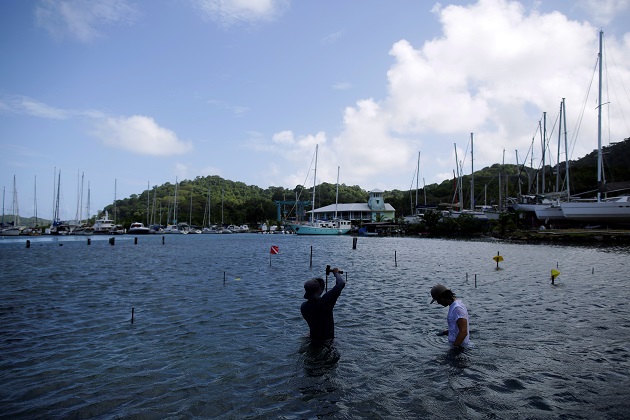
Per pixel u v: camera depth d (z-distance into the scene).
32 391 6.58
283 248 51.69
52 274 23.28
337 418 5.59
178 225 126.88
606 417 5.60
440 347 8.79
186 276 22.08
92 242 70.19
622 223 54.66
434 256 36.22
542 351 8.48
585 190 81.06
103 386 6.76
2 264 29.92
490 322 11.06
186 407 5.95
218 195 189.12
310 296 9.39
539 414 5.70
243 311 12.70
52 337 9.83
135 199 186.00
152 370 7.50
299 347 8.85
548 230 58.75
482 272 23.48
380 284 19.02
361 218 125.00
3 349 8.86
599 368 7.49
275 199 184.88
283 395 6.35
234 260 33.28
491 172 142.88
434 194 142.00
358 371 7.38
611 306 13.25
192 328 10.59
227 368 7.57
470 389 6.55
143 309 13.06
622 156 95.19
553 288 17.20
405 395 6.33
